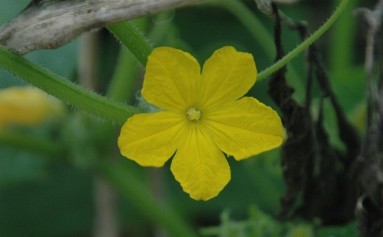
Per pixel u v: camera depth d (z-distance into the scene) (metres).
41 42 0.29
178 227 0.44
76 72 0.47
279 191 0.48
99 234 0.46
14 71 0.30
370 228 0.33
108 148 0.43
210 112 0.29
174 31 0.46
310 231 0.36
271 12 0.31
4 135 0.43
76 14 0.29
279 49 0.32
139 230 0.53
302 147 0.33
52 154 0.44
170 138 0.28
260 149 0.29
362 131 0.42
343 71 0.49
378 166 0.33
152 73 0.28
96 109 0.30
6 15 0.40
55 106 0.45
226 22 0.56
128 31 0.30
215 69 0.28
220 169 0.29
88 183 0.54
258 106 0.28
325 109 0.41
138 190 0.44
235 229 0.38
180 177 0.28
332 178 0.35
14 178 0.48
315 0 0.56
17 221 0.53
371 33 0.34
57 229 0.53
